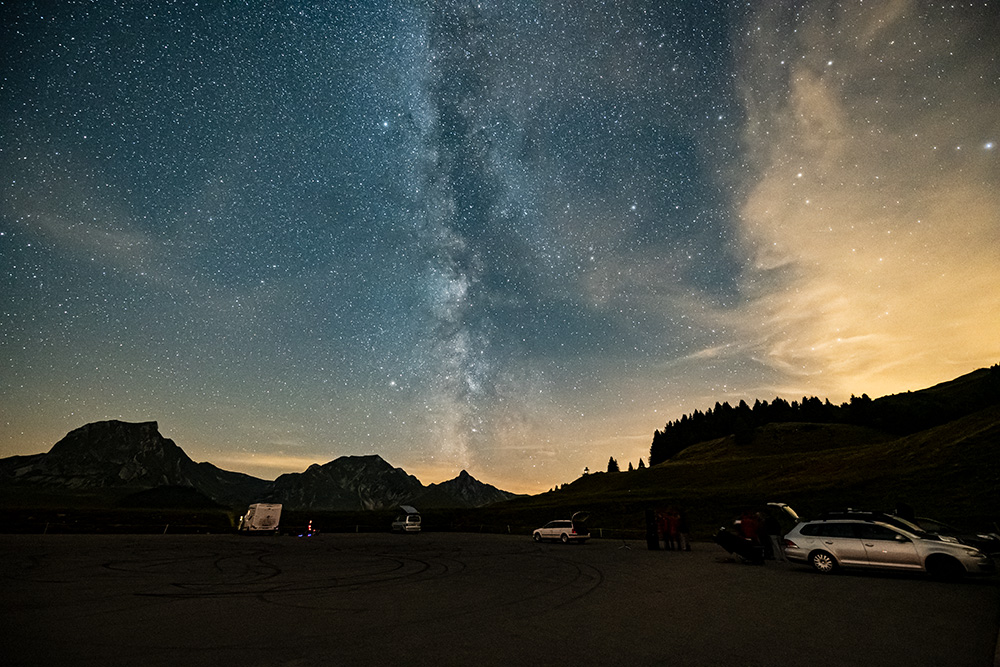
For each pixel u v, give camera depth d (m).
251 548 28.31
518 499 136.25
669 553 25.58
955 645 7.47
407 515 55.12
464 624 8.84
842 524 16.42
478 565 19.50
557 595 12.16
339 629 8.34
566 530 37.28
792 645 7.47
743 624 8.91
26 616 9.11
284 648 7.14
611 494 100.19
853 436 120.62
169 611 9.77
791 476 79.31
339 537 44.56
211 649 7.06
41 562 18.53
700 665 6.51
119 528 45.28
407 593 12.34
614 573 16.73
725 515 57.50
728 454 125.81
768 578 15.27
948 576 14.09
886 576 15.56
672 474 117.00
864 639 7.82
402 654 6.89
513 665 6.44
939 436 63.78
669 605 10.82
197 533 47.50
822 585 13.78
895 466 59.31
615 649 7.21
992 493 40.06
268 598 11.41
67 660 6.48
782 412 160.62
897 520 16.08
